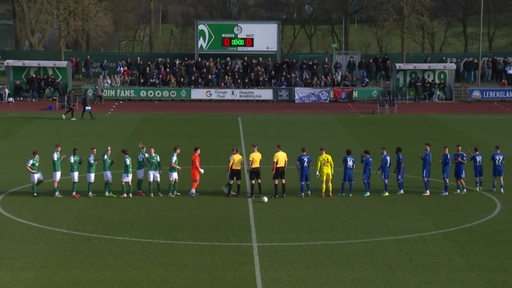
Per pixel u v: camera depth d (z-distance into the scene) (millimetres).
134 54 86562
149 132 57188
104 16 97938
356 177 43812
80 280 26156
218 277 26547
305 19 107438
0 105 70000
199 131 57906
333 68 80375
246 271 27172
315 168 46500
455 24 116938
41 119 62000
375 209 36375
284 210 36125
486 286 25719
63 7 86562
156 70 76438
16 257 28547
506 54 85750
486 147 52531
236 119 63312
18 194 39000
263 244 30484
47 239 30922
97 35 100875
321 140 54969
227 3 116812
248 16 116188
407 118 64312
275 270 27297
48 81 73875
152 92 74250
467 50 105062
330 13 103875
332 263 28109
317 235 31812
